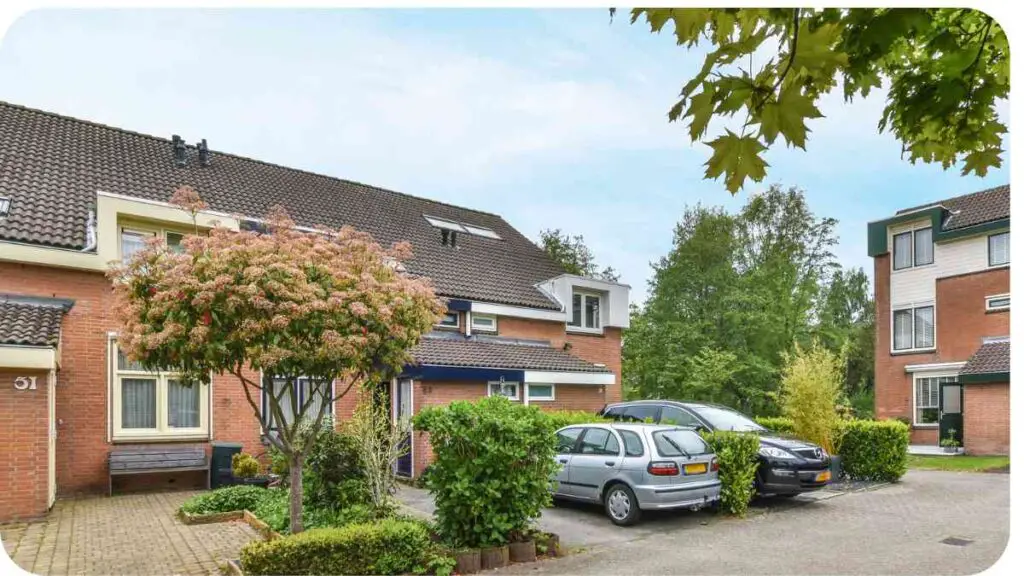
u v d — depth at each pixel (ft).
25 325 34.42
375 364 30.45
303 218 57.11
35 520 32.78
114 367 40.70
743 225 130.72
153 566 25.12
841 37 10.68
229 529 31.04
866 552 27.94
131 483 40.81
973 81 12.85
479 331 59.21
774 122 10.03
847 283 159.94
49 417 34.35
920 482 48.62
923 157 14.87
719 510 37.11
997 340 71.61
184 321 23.81
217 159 59.72
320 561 23.66
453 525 27.43
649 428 35.04
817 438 47.78
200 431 43.29
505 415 29.17
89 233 41.68
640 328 113.91
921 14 9.78
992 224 73.61
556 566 26.27
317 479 32.96
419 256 62.18
